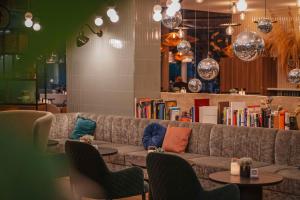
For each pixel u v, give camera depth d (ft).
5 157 1.42
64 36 1.31
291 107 21.67
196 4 38.73
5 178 1.38
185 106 25.66
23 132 1.75
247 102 23.45
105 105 27.68
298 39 35.50
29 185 1.39
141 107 24.91
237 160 15.06
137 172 15.56
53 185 1.41
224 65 41.57
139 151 22.09
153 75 26.84
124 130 24.61
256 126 20.30
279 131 18.65
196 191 12.80
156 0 26.58
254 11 43.14
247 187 13.82
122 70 26.63
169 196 13.15
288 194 16.19
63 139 26.09
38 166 1.43
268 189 16.62
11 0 1.52
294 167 17.79
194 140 21.27
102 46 27.61
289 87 38.88
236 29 44.29
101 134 25.80
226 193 12.99
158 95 27.02
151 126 22.79
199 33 44.32
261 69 39.17
